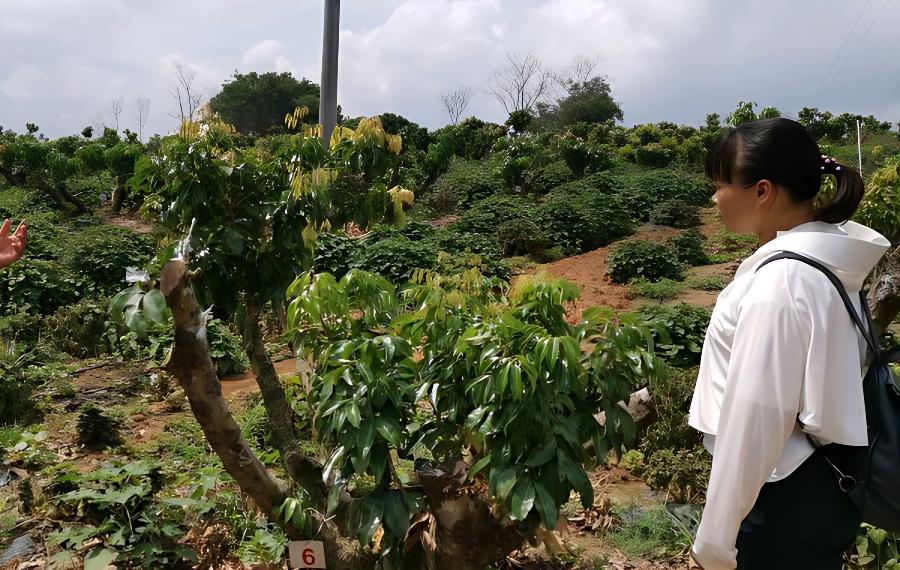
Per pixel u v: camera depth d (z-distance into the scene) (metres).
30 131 31.42
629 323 2.54
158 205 3.80
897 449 1.67
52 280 10.52
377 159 3.78
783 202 1.84
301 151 3.71
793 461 1.73
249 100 54.78
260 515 3.93
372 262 13.15
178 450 5.46
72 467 4.62
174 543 3.68
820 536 1.72
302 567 2.82
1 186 23.22
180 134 3.63
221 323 8.60
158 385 7.26
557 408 2.40
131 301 2.52
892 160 18.86
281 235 3.58
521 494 2.24
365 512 2.46
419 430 2.59
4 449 5.41
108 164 22.47
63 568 3.50
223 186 3.56
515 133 33.28
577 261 14.95
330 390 2.46
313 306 2.63
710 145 1.96
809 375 1.64
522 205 18.47
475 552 2.45
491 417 2.32
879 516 1.70
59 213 21.08
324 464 2.89
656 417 4.87
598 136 34.75
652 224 19.00
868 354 1.78
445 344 2.55
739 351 1.69
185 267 2.33
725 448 1.69
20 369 7.17
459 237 15.19
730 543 1.71
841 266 1.71
